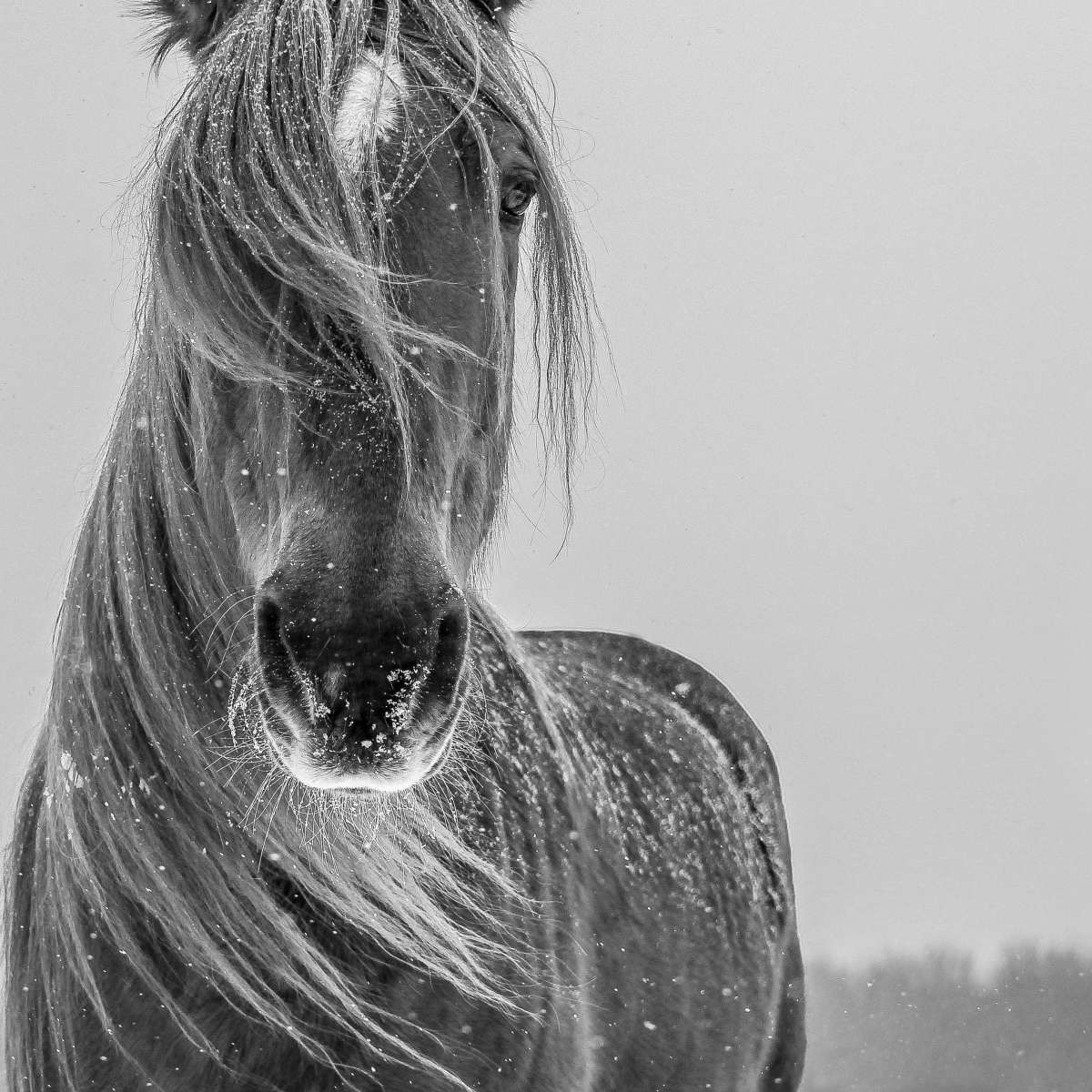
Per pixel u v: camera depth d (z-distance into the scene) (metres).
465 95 3.34
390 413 2.92
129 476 3.54
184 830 3.39
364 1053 3.37
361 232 2.92
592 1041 4.08
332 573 2.84
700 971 4.96
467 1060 3.52
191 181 3.03
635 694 5.72
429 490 3.01
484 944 3.58
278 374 2.96
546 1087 3.69
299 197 2.91
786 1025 5.98
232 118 3.04
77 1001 3.44
